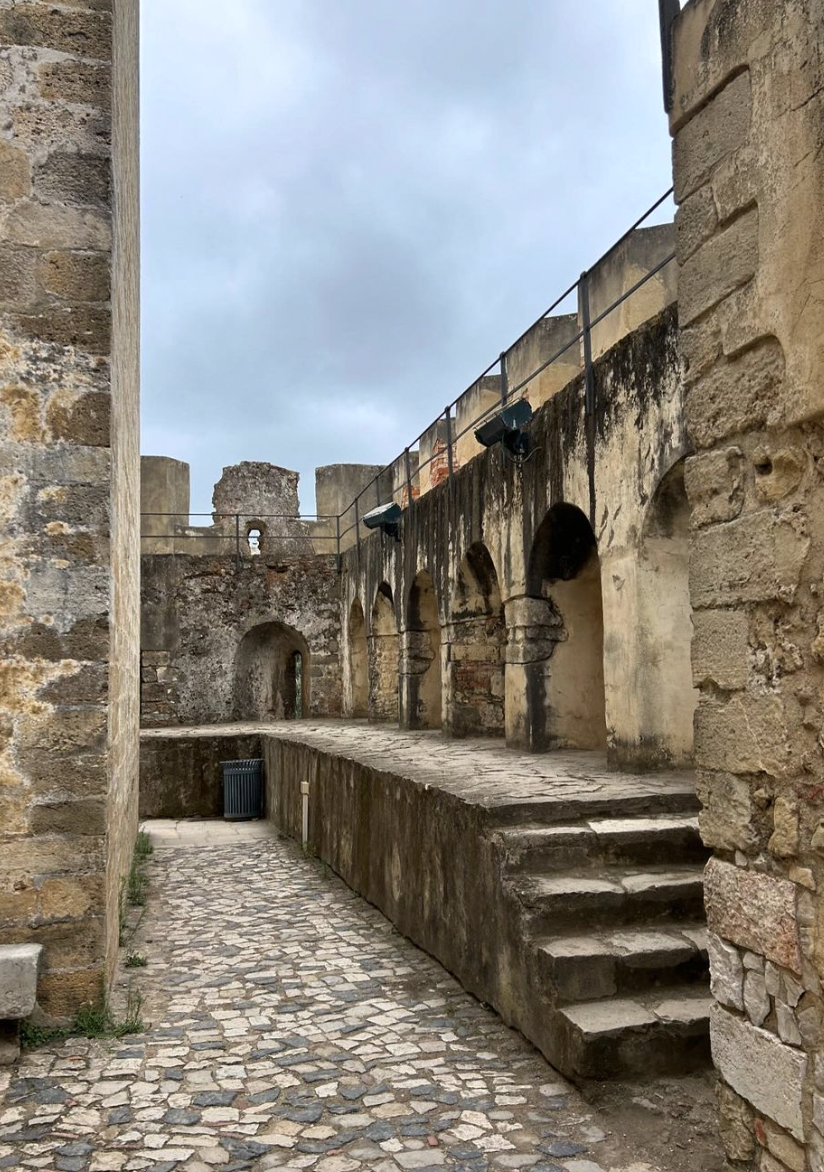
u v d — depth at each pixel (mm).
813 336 2627
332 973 5895
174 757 13875
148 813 13703
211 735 14078
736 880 3033
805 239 2658
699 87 3168
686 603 6867
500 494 9477
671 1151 3516
